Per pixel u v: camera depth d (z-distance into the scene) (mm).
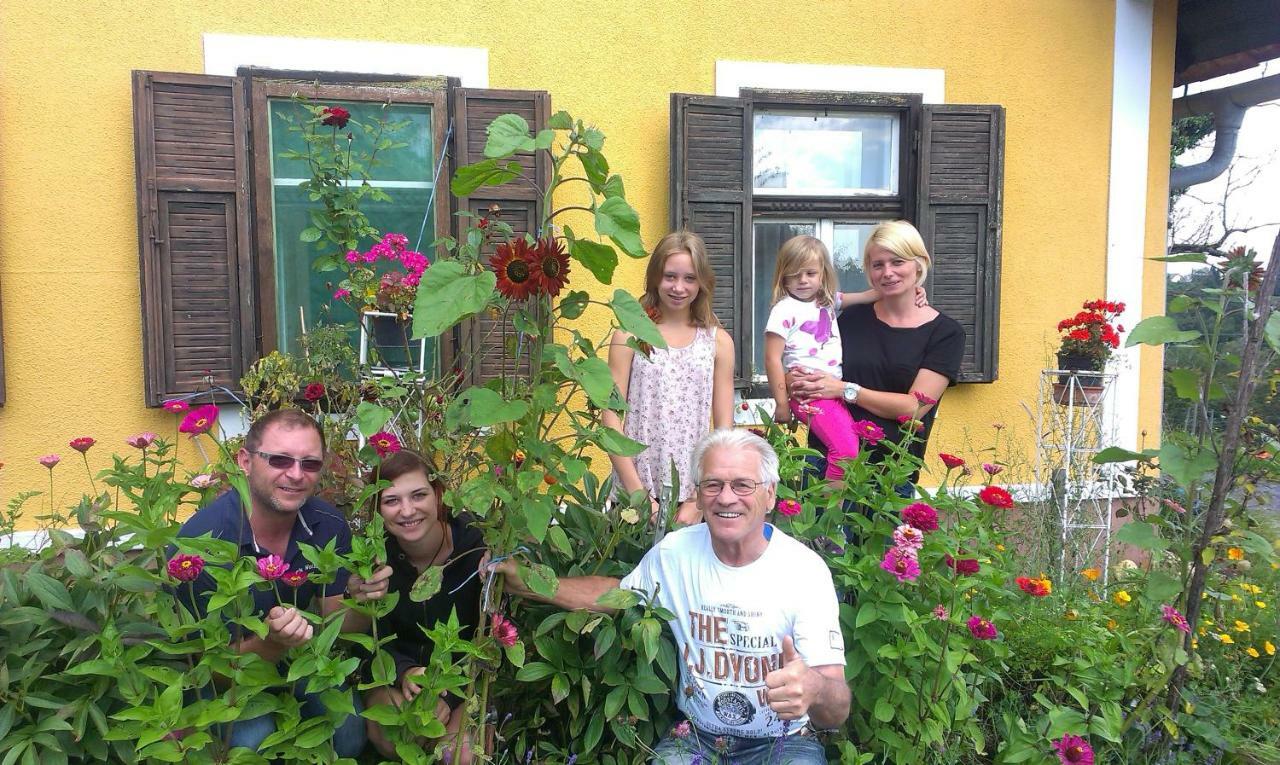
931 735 1957
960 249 4125
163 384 3400
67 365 3441
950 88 4199
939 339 2865
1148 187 4430
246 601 1574
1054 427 4020
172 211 3377
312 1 3584
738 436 1938
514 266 1585
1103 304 3730
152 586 1603
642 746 1979
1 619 1595
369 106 3621
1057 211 4328
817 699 1850
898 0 4121
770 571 1952
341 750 2014
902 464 2264
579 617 1828
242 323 3479
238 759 1577
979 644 2201
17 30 3320
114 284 3467
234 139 3424
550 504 1729
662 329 2771
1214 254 2453
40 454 3438
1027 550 3510
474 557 2115
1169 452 2254
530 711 2119
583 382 1591
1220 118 5707
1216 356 2242
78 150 3400
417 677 1740
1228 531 2275
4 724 1558
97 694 1627
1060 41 4266
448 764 1836
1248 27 4652
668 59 3941
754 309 4176
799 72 4043
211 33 3486
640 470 2717
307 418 1964
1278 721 2426
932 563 2074
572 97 3869
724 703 1979
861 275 4266
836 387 2793
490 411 1578
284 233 3609
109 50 3408
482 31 3764
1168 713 2227
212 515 1956
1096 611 2471
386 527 2004
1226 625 2771
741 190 3918
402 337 3213
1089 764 1907
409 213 3717
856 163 4195
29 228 3377
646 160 3953
